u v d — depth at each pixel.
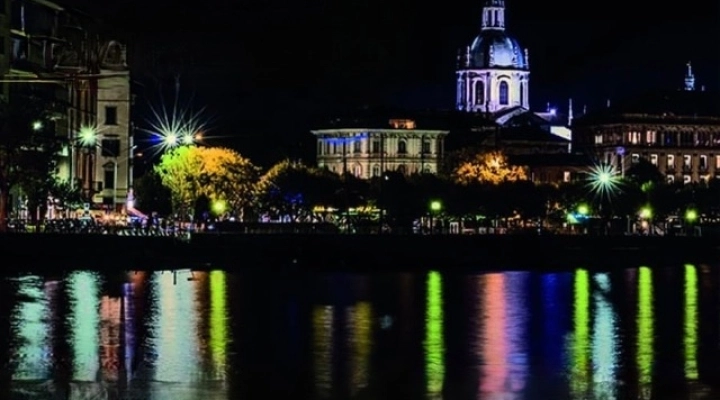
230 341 102.81
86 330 106.75
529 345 103.44
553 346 103.06
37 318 113.62
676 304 138.50
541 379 88.19
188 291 141.25
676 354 99.50
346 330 110.75
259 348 99.56
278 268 183.50
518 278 176.50
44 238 165.12
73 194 198.12
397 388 84.50
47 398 80.06
